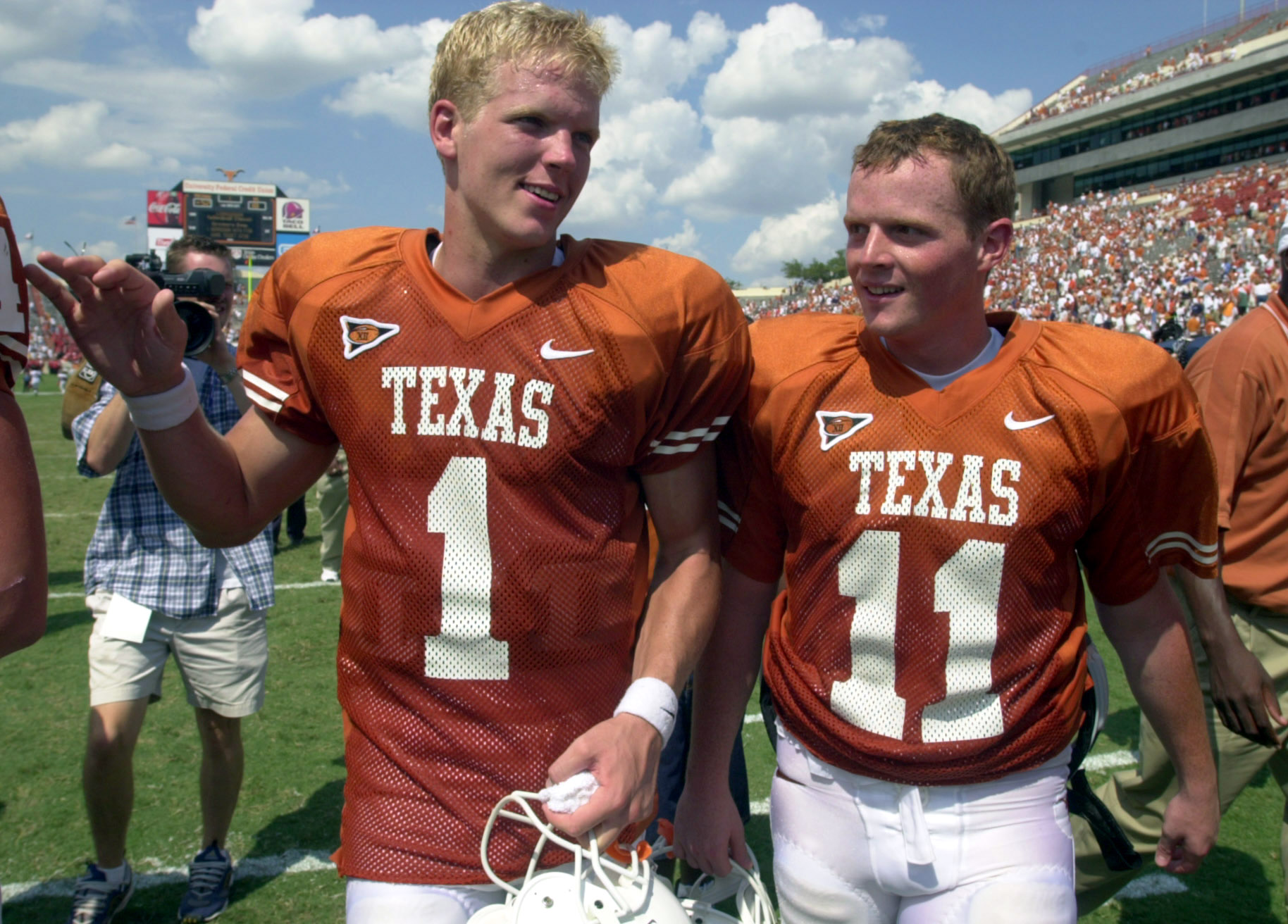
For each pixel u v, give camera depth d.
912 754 1.54
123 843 2.61
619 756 1.32
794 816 1.67
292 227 45.34
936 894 1.57
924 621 1.53
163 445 1.41
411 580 1.40
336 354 1.42
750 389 1.61
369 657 1.46
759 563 1.74
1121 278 30.53
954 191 1.43
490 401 1.38
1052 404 1.48
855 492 1.54
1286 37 42.66
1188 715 1.67
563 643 1.42
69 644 5.05
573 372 1.37
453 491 1.39
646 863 1.40
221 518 1.50
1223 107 45.78
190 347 2.51
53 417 17.86
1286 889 2.40
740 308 1.54
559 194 1.34
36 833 3.11
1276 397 2.18
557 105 1.30
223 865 2.71
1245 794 3.39
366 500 1.45
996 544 1.49
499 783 1.43
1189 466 1.55
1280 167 36.88
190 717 4.07
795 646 1.67
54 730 3.92
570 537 1.41
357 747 1.49
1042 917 1.50
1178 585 2.01
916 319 1.48
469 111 1.33
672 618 1.48
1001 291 34.78
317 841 3.08
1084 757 1.68
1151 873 2.88
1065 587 1.57
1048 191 57.81
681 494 1.53
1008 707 1.53
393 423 1.40
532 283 1.40
